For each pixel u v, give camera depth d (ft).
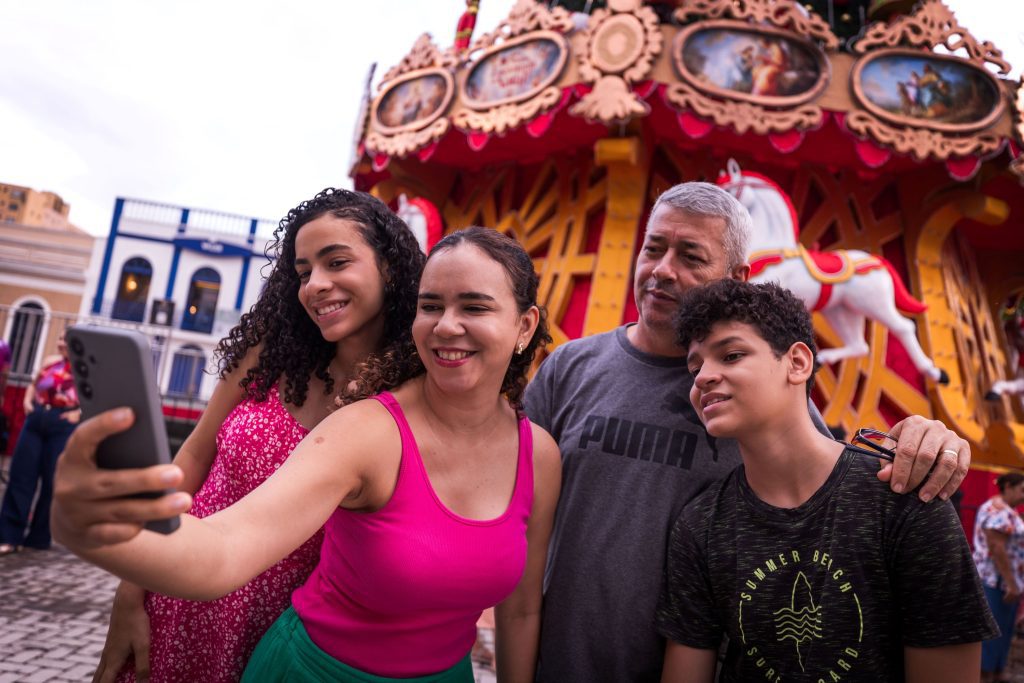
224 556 3.07
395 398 4.65
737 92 19.10
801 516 4.57
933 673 4.20
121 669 5.58
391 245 5.54
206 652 5.32
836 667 4.33
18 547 19.21
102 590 16.25
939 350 22.74
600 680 5.41
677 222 5.89
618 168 21.39
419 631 4.49
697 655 4.91
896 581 4.33
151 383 2.48
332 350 5.81
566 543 5.71
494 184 26.89
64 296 80.69
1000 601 15.26
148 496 2.53
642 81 19.31
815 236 23.22
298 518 3.65
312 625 4.58
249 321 5.72
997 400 25.21
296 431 5.42
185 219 81.92
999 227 27.55
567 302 23.15
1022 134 19.86
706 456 5.57
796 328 4.72
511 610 5.55
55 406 19.16
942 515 4.26
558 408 6.41
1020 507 21.33
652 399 5.85
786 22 19.31
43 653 11.91
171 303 79.51
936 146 19.54
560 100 20.08
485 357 4.47
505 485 4.87
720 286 4.81
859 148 19.85
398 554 4.21
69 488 2.46
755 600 4.58
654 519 5.49
